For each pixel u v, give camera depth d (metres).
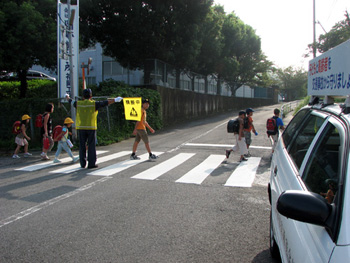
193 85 27.06
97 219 4.63
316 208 1.70
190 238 4.02
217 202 5.46
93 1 18.08
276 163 3.66
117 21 18.94
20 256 3.54
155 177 7.23
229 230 4.29
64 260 3.45
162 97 20.03
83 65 11.92
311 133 2.96
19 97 20.22
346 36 18.84
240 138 9.09
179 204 5.33
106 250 3.68
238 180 6.99
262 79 41.88
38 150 11.89
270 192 3.77
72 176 7.37
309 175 2.40
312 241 1.80
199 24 21.84
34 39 14.31
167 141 13.70
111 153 10.81
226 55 31.36
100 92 15.77
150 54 20.52
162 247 3.77
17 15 13.59
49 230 4.24
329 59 2.86
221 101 33.16
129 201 5.47
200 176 7.34
